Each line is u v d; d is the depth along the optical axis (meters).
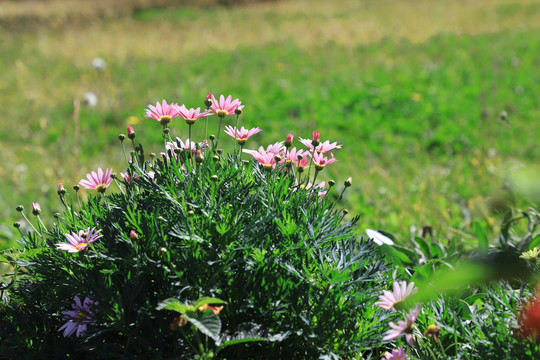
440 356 1.93
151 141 7.14
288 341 1.96
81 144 7.43
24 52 14.37
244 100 9.20
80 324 1.92
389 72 11.36
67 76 11.90
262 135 7.36
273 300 1.93
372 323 1.98
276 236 2.08
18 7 20.97
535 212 3.07
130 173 2.20
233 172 2.21
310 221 2.11
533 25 16.55
